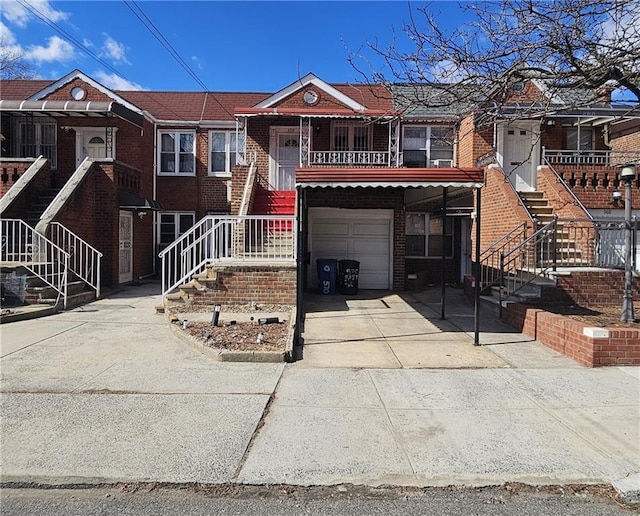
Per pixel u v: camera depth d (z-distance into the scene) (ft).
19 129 53.11
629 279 24.03
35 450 12.50
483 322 30.17
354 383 18.08
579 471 11.69
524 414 15.14
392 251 46.32
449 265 52.34
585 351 20.59
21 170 44.21
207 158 60.90
